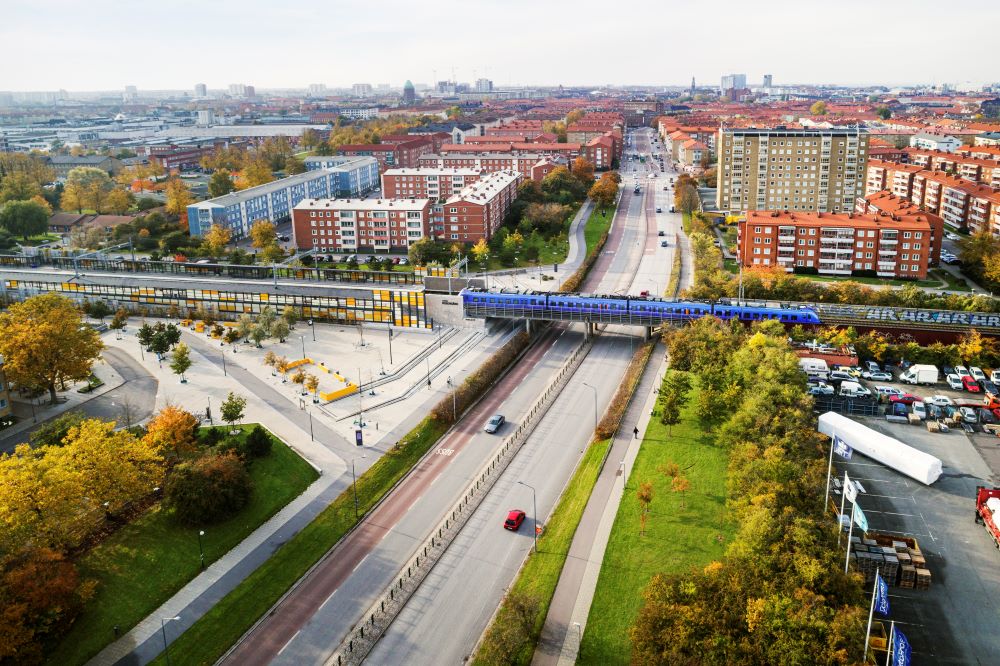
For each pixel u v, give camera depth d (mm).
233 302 196125
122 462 101938
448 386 150375
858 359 153625
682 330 152500
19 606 78688
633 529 100562
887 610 76438
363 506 110375
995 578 88312
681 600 76062
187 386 151250
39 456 107375
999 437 121500
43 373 137625
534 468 120188
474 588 92375
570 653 80375
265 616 89062
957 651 77375
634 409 137125
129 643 84500
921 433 123562
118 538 100438
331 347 174000
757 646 69625
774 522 83625
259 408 140250
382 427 132875
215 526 104125
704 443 121562
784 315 163875
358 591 92938
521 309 177375
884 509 101875
